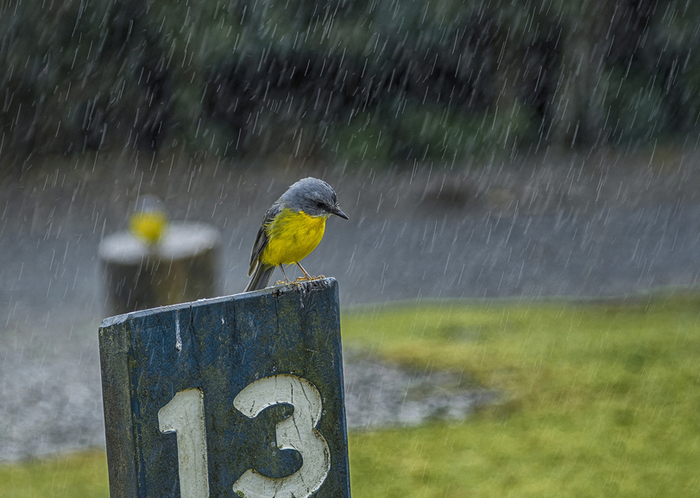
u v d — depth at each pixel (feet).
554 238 66.80
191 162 97.91
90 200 83.76
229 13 88.22
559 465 26.91
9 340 45.68
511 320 45.29
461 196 80.89
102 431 33.58
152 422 10.52
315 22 91.86
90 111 93.30
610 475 25.94
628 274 55.52
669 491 24.62
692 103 100.07
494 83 97.60
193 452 10.78
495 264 59.93
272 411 11.16
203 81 94.27
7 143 92.02
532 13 90.58
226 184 91.09
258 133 99.50
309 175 95.45
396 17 91.15
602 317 45.03
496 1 89.30
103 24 85.97
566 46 93.56
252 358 11.00
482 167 96.02
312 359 11.32
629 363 36.60
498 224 72.54
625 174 90.12
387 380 36.35
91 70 89.25
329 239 68.85
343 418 11.54
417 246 65.92
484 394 34.01
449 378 36.14
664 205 76.59
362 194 86.22
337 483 11.58
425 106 98.53
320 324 11.31
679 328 41.73
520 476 26.25
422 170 96.78
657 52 97.96
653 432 29.14
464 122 98.58
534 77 97.35
